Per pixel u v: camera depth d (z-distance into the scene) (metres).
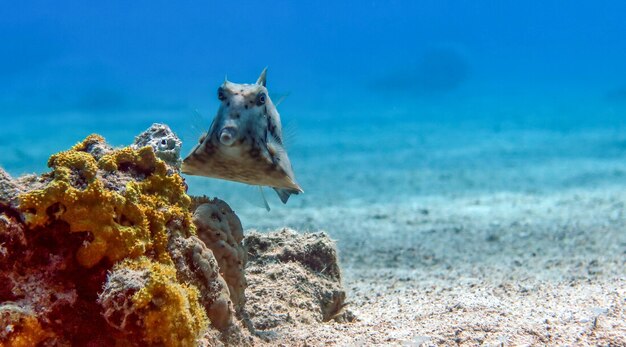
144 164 0.40
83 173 0.37
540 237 1.07
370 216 1.34
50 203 0.35
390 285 0.76
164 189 0.40
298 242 0.60
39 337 0.34
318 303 0.55
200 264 0.40
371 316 0.55
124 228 0.36
